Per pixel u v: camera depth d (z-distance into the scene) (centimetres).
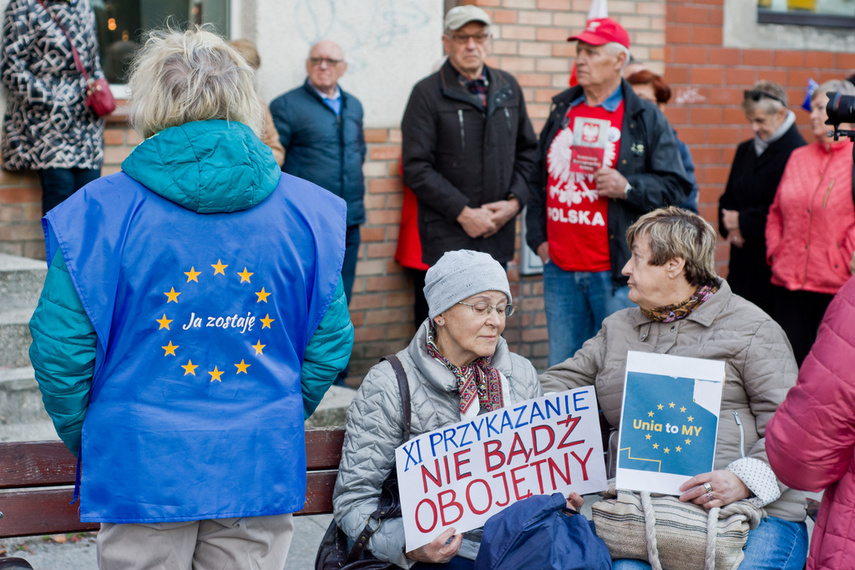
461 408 270
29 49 525
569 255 503
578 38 484
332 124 557
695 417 277
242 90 220
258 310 218
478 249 529
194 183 207
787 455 222
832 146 523
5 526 260
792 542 278
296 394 227
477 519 260
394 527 260
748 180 604
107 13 584
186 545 220
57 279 207
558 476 269
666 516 266
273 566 232
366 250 616
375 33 607
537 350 667
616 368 304
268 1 577
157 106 215
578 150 493
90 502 211
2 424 449
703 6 695
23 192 551
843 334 214
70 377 209
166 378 211
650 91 565
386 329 625
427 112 523
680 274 292
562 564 240
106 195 209
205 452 211
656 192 481
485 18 514
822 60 740
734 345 288
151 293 209
